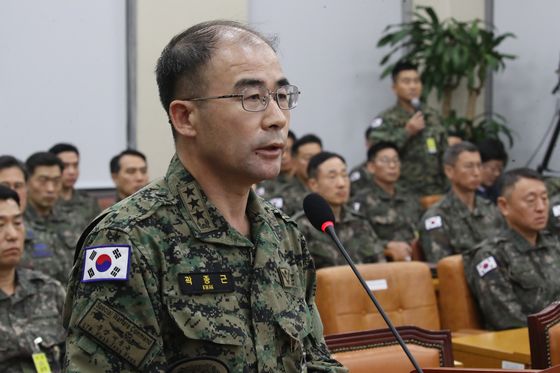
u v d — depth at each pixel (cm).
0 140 633
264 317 146
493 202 623
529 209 402
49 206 556
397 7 819
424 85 793
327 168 497
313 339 159
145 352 135
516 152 845
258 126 145
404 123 716
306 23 772
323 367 157
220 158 146
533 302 402
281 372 147
